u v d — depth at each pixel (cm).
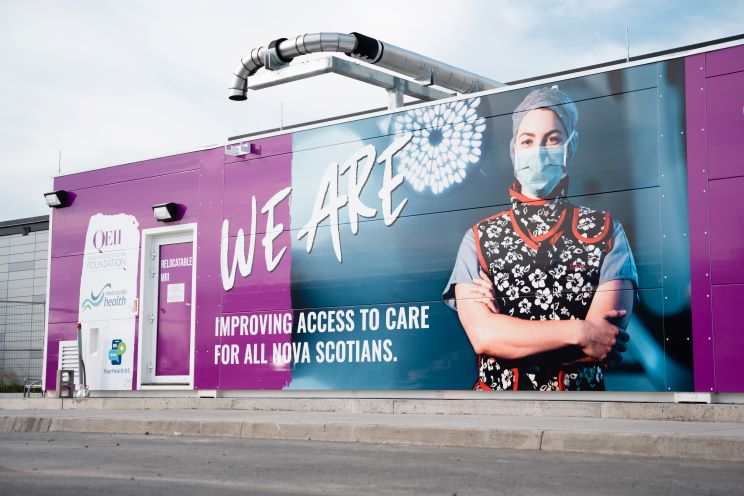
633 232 1240
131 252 1792
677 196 1211
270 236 1605
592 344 1260
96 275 1844
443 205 1413
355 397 1481
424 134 1443
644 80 1246
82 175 1888
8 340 2586
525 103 1346
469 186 1390
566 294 1287
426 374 1405
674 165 1216
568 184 1300
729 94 1184
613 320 1246
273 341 1583
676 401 1195
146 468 810
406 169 1456
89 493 645
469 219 1386
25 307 2570
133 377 1759
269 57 1684
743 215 1162
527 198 1333
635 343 1226
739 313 1155
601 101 1279
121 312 1794
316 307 1535
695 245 1193
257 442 1088
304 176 1573
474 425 1063
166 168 1758
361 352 1476
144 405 1688
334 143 1544
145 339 1753
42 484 693
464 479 729
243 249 1638
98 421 1324
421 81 1697
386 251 1466
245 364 1614
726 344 1161
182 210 1727
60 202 1898
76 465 836
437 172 1423
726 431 957
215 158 1692
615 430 971
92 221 1862
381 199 1479
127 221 1806
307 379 1534
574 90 1303
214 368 1650
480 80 1769
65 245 1902
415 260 1434
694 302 1188
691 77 1210
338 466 816
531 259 1321
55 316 1900
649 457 898
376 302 1467
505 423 1109
